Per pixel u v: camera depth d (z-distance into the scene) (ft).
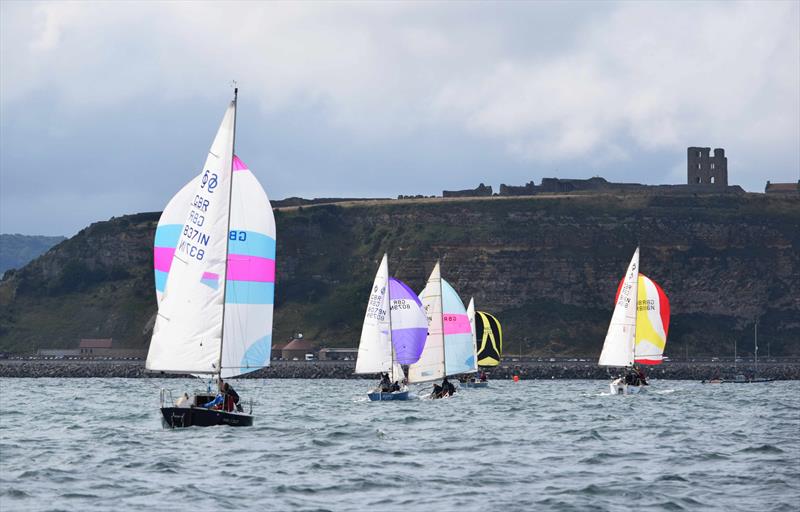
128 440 567.59
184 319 551.18
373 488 412.16
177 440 560.20
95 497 386.32
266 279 571.28
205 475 438.40
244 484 417.08
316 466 468.34
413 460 499.51
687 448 559.38
